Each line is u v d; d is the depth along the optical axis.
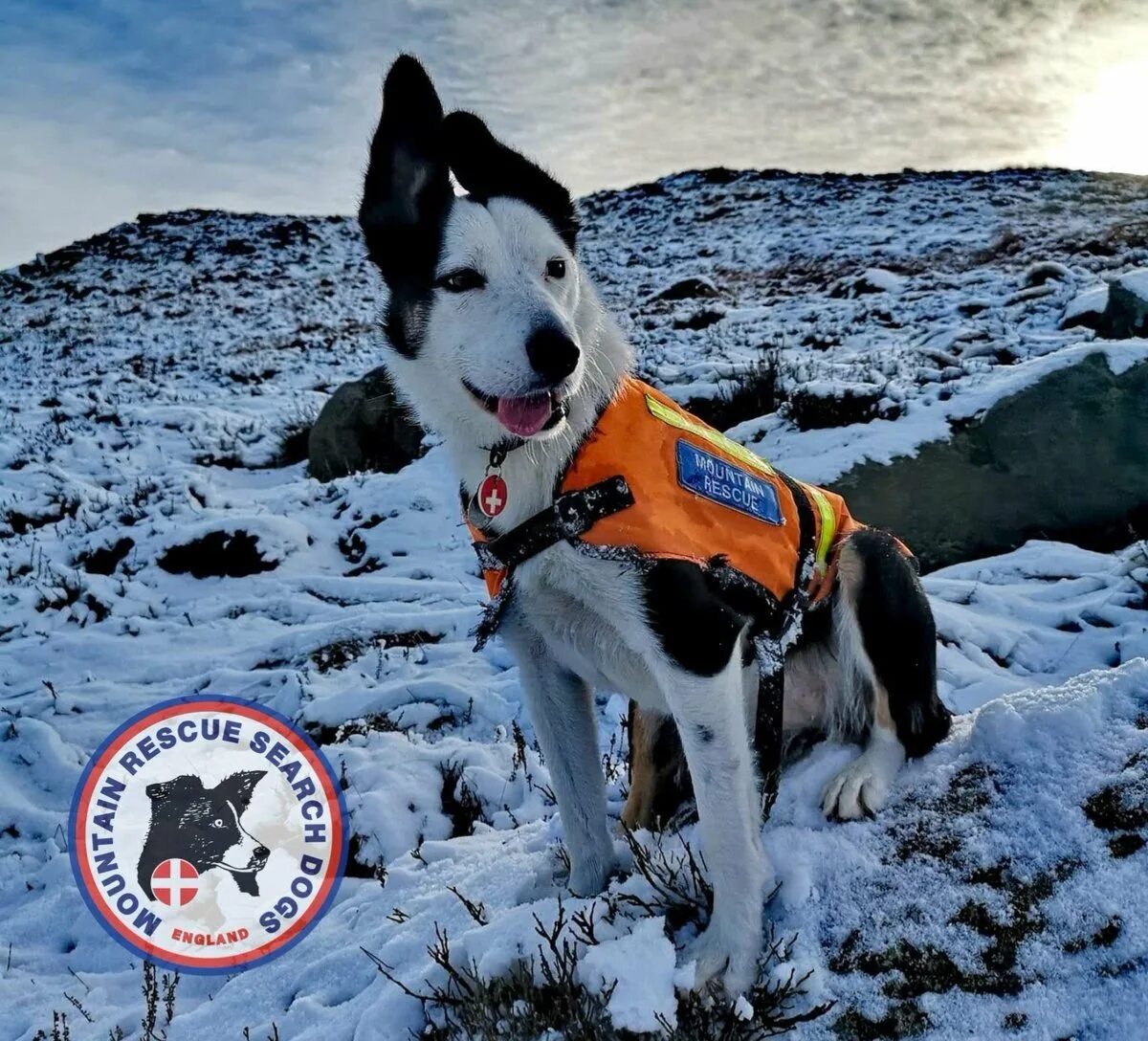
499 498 0.76
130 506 2.72
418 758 1.40
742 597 0.76
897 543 0.90
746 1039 0.62
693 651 0.70
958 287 4.62
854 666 0.87
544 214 0.87
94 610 2.17
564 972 0.65
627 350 0.84
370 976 0.85
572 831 0.82
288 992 0.88
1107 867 0.66
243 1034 0.82
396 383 0.87
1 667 1.92
